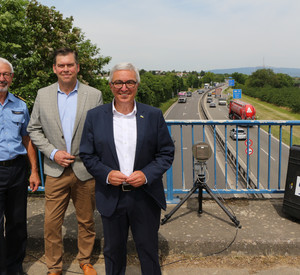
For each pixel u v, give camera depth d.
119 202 1.93
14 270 2.42
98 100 2.32
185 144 33.16
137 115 1.91
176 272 2.49
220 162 27.70
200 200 3.13
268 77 129.75
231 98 103.00
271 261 2.59
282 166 25.53
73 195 2.37
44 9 18.41
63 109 2.25
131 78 1.82
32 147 2.45
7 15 14.56
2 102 2.24
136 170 1.91
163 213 3.22
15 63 15.57
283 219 3.02
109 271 2.10
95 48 23.52
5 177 2.21
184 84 187.12
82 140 1.96
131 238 2.72
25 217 2.42
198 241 2.69
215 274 2.46
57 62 2.17
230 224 2.95
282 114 61.88
